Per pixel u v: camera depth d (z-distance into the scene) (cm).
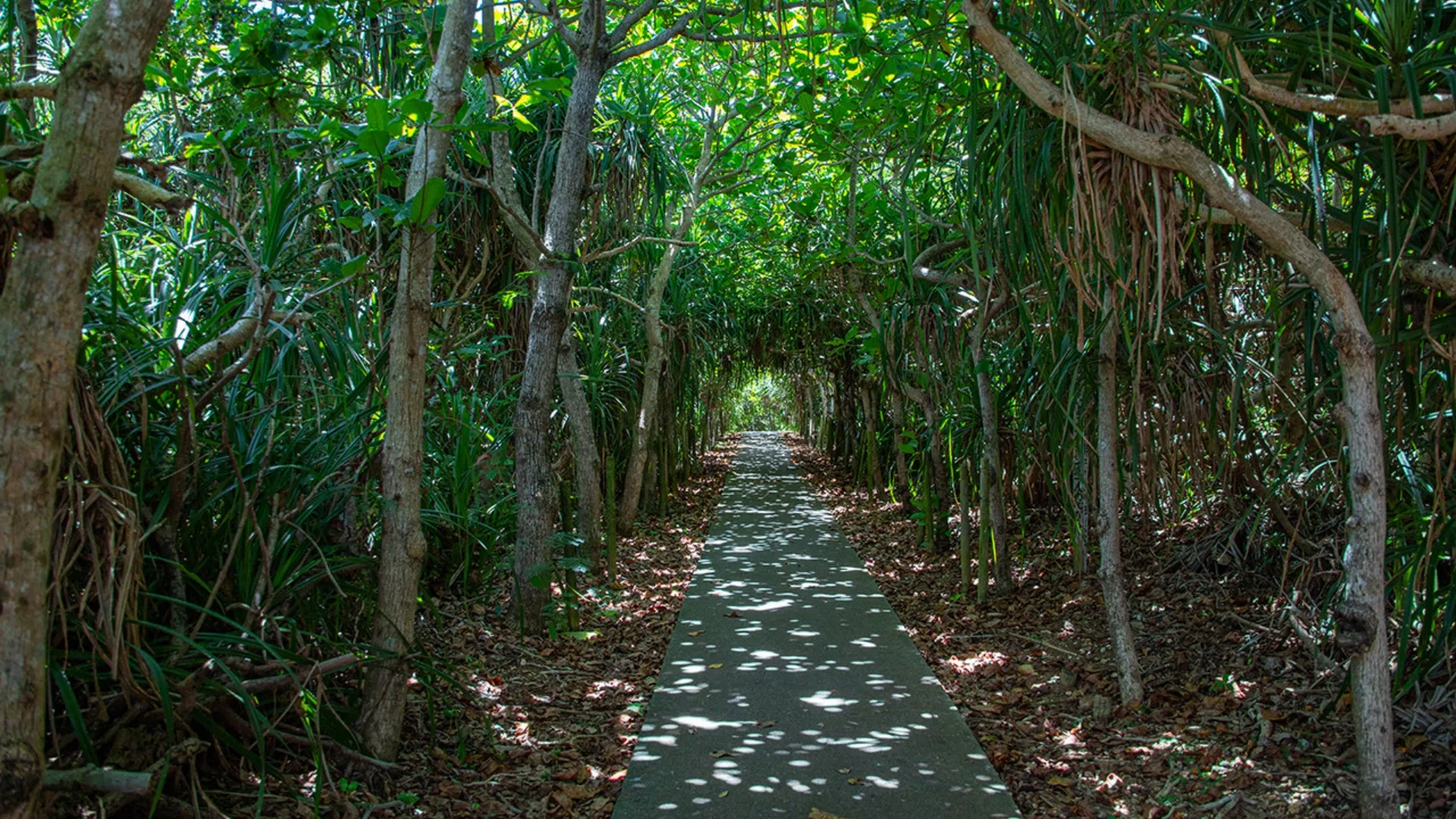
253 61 358
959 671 436
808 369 1461
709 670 428
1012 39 303
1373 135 236
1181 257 295
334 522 338
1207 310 366
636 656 468
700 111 831
